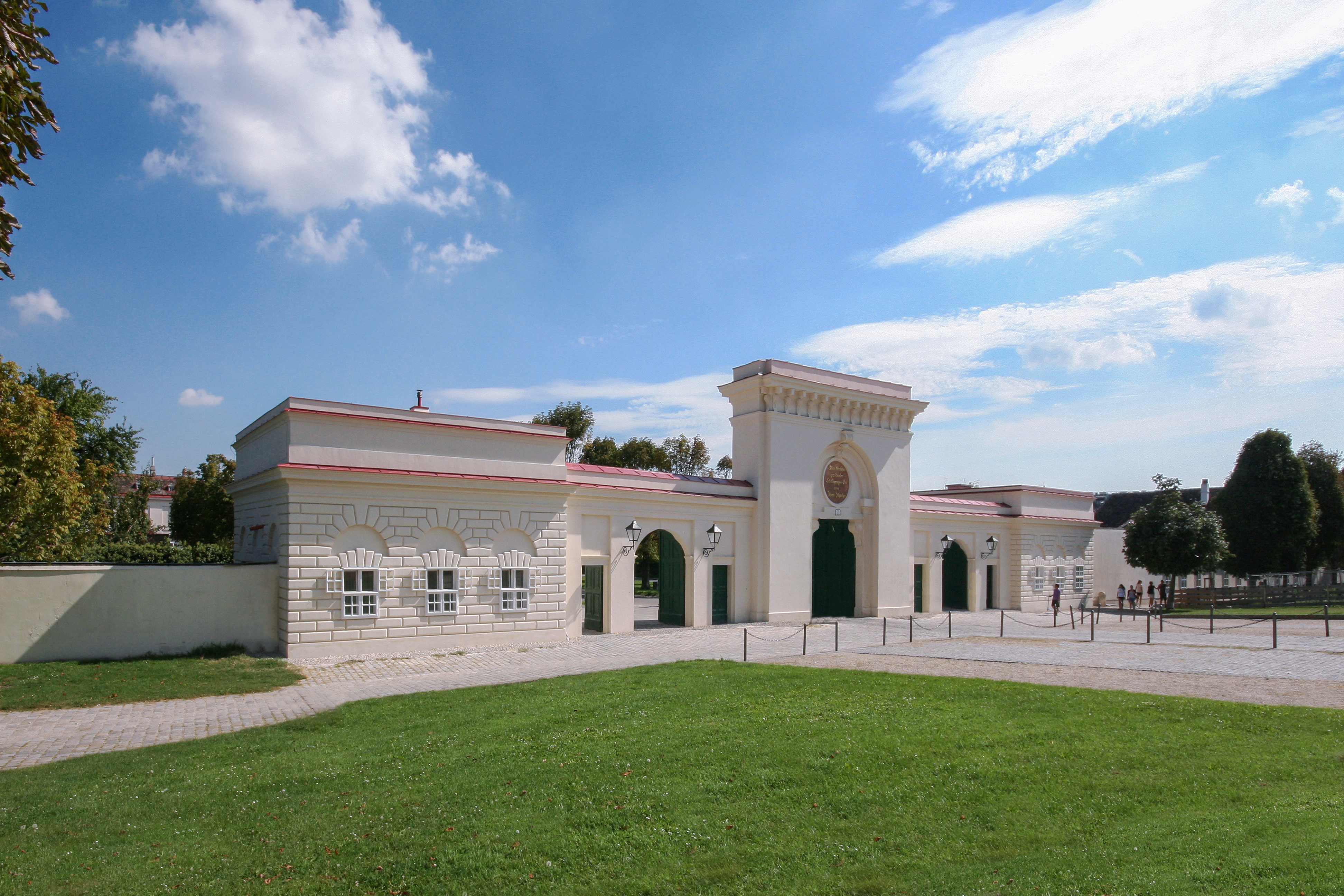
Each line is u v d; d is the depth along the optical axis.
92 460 38.84
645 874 7.45
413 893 7.12
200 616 21.08
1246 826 7.90
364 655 21.88
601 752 11.16
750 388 33.75
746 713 13.61
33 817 8.86
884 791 9.46
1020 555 44.47
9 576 19.06
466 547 24.03
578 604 27.59
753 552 33.06
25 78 7.95
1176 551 42.28
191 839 8.24
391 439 23.11
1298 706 13.41
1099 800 9.09
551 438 26.30
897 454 38.03
